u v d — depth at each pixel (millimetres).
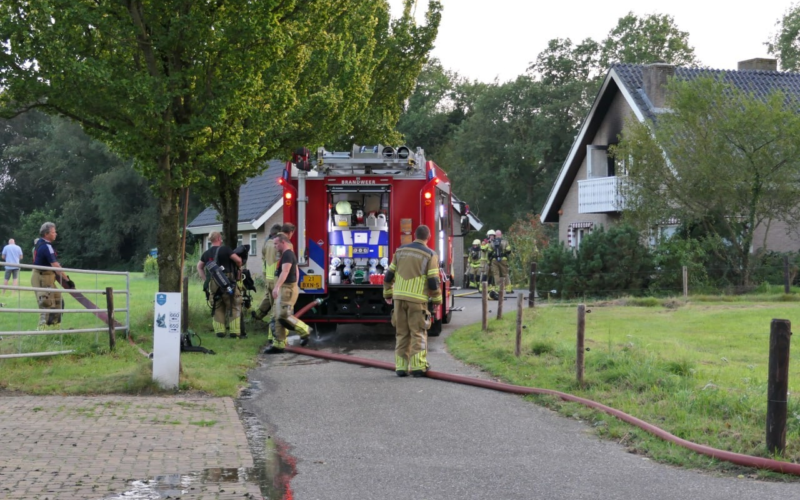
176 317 9211
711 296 21016
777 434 6316
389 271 10758
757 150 21797
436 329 15047
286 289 12906
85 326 13953
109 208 63031
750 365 10641
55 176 68188
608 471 6277
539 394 9086
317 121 16469
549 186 58281
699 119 22469
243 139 12297
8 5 10648
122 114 11141
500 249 24859
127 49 11539
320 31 14258
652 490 5777
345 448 6996
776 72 32656
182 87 11414
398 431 7617
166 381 9156
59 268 11172
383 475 6176
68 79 10641
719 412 7680
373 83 21297
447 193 16453
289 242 12906
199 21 10828
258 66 11375
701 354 11719
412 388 9789
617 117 30594
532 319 16547
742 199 22453
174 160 11953
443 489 5824
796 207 22906
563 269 23578
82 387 9125
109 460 6359
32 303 18812
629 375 9312
